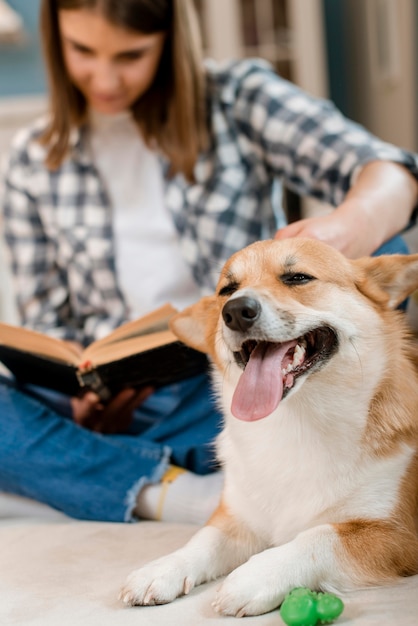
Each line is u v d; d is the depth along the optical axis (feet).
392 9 11.67
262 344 3.92
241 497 4.09
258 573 3.32
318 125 5.99
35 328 6.66
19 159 6.77
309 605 2.97
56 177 6.56
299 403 3.89
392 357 4.06
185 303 6.32
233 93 6.48
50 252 6.83
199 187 6.25
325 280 4.08
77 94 6.48
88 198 6.46
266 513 3.99
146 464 5.02
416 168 5.45
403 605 3.17
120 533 4.58
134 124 6.45
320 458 3.85
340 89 14.65
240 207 6.27
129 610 3.35
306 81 12.73
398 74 11.90
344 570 3.43
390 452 3.83
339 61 14.52
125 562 4.01
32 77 13.47
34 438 5.03
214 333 4.48
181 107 6.09
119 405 5.44
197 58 6.19
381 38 12.34
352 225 4.70
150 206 6.39
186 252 6.24
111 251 6.31
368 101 13.78
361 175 5.36
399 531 3.68
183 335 4.60
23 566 4.04
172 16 6.00
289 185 6.40
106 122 6.49
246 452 4.08
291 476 3.91
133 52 5.83
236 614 3.22
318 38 12.63
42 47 6.36
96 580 3.76
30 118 12.08
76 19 5.63
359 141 5.76
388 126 12.82
